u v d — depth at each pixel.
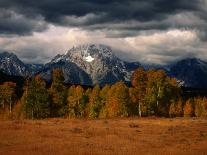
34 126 49.91
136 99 87.69
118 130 46.91
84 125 53.28
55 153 29.41
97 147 33.31
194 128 49.41
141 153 29.77
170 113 92.38
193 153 29.34
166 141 38.25
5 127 47.88
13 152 29.86
